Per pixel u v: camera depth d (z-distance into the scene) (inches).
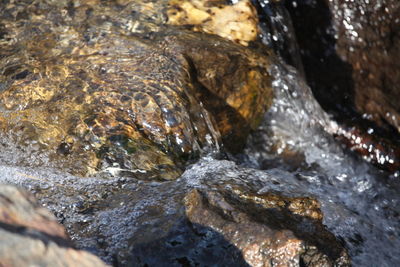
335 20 318.0
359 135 277.0
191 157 212.5
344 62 313.7
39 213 98.7
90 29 253.6
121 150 201.5
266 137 253.4
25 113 211.5
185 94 224.1
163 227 162.9
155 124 210.7
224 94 237.5
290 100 262.2
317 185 242.1
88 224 169.6
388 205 241.6
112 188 187.8
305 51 316.8
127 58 237.0
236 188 184.4
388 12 313.7
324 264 152.3
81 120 207.6
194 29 261.9
